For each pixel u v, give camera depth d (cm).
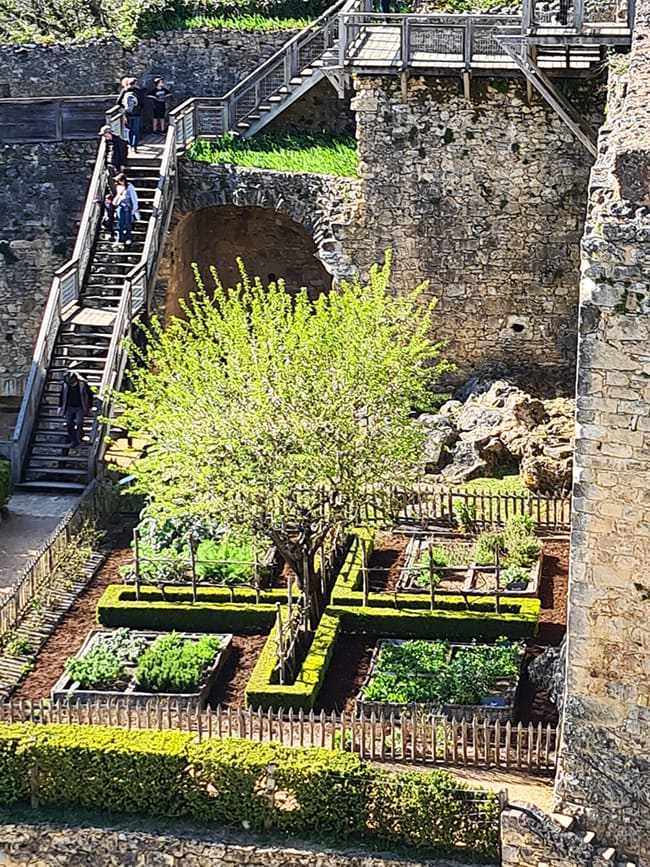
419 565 2866
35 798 2294
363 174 3541
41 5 4231
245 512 2612
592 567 2084
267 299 3028
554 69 3316
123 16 4131
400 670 2534
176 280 3894
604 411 2036
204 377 2669
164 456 2656
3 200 3922
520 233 3500
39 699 2528
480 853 2177
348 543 2961
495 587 2784
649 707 2100
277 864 2197
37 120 3881
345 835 2214
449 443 3288
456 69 3409
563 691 2353
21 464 3284
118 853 2241
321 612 2723
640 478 2039
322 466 2605
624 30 3142
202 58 4094
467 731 2361
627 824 2136
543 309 3528
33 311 3969
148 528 2962
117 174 3744
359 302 2770
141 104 3888
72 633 2722
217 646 2633
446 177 3503
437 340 3581
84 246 3619
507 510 3017
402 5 3994
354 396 2644
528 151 3453
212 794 2258
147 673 2525
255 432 2617
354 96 3644
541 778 2289
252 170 3703
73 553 2931
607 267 1995
